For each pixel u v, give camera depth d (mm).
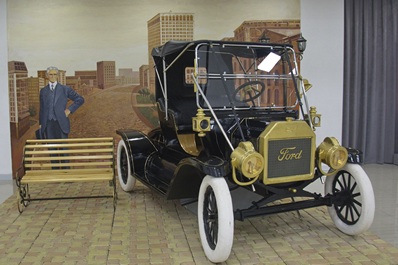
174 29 5410
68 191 4664
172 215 3799
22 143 5391
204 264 2742
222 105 3352
